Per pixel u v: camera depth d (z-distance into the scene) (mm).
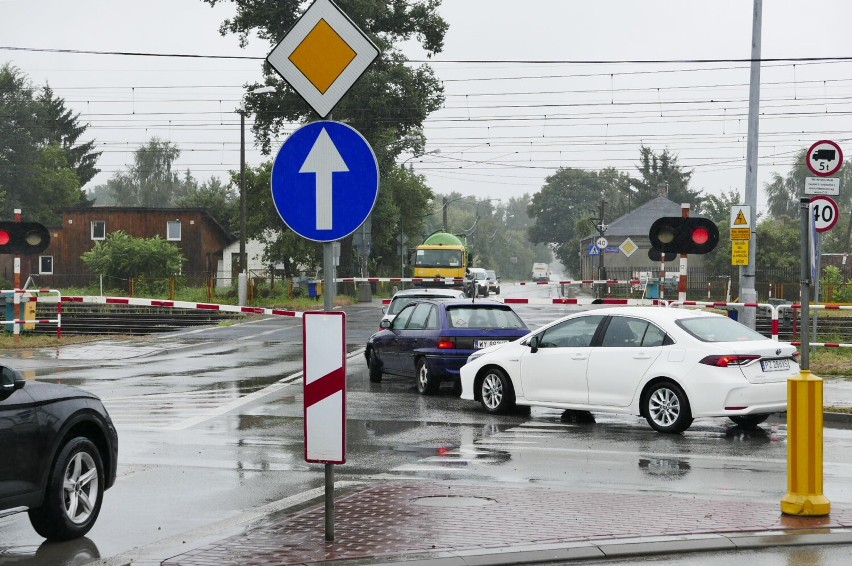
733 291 100062
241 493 15766
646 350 22312
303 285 91438
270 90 75625
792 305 36719
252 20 97438
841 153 26438
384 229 116062
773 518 13352
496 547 11859
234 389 30016
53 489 12734
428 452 19453
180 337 50312
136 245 91062
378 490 15484
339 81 11914
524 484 16172
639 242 142375
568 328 23938
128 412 25172
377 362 31781
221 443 20609
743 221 35188
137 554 12055
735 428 22781
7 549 12555
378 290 119812
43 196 169125
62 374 34094
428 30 101938
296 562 11312
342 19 11906
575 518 13398
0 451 12023
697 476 16891
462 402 27375
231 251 123875
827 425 23219
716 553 11922
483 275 123688
